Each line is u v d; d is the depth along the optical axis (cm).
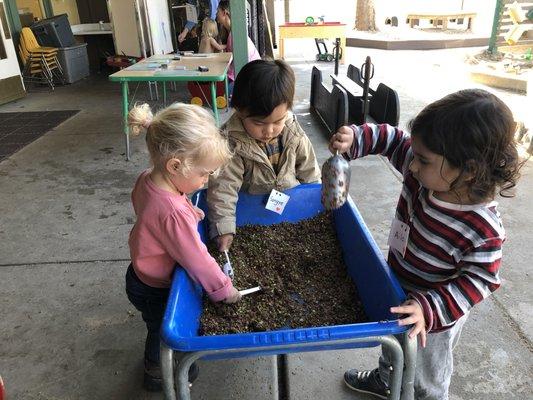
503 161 99
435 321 105
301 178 195
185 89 710
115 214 315
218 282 130
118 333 205
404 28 1326
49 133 501
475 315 209
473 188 101
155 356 166
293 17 1424
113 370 185
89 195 346
